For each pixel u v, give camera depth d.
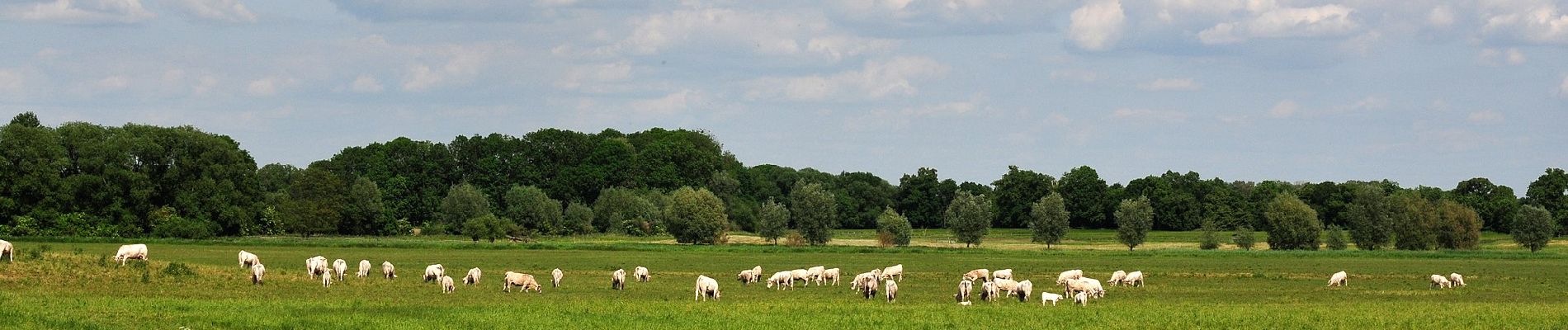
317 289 61.16
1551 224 148.75
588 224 183.62
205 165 136.75
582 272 84.31
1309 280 82.19
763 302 57.41
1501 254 127.75
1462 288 75.56
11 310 42.84
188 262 89.94
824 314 49.41
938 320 47.72
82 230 124.88
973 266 98.69
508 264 93.75
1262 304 61.50
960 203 156.50
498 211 191.75
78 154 131.88
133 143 131.38
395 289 63.94
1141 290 71.94
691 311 49.91
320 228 161.88
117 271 59.69
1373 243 150.75
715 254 117.12
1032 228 158.75
